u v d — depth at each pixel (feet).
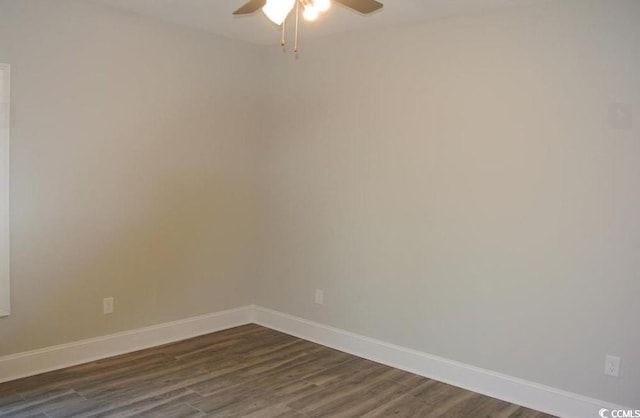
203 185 14.57
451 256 11.98
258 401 10.76
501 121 11.10
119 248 12.90
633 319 9.65
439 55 11.98
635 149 9.53
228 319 15.64
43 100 11.32
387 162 13.01
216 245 15.07
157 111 13.35
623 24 9.60
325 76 14.24
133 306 13.29
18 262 11.21
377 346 13.35
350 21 12.46
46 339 11.76
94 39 12.02
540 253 10.68
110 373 11.85
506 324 11.19
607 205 9.86
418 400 11.07
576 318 10.29
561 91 10.30
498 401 11.12
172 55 13.52
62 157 11.71
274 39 14.79
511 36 10.90
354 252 13.80
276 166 15.62
